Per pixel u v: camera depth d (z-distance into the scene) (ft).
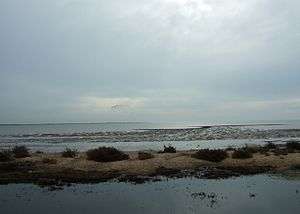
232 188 76.64
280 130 305.94
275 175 90.89
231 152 119.65
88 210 60.95
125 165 99.91
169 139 225.56
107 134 309.63
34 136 306.55
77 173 92.43
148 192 73.82
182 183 82.48
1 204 65.05
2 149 165.37
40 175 89.97
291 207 61.11
